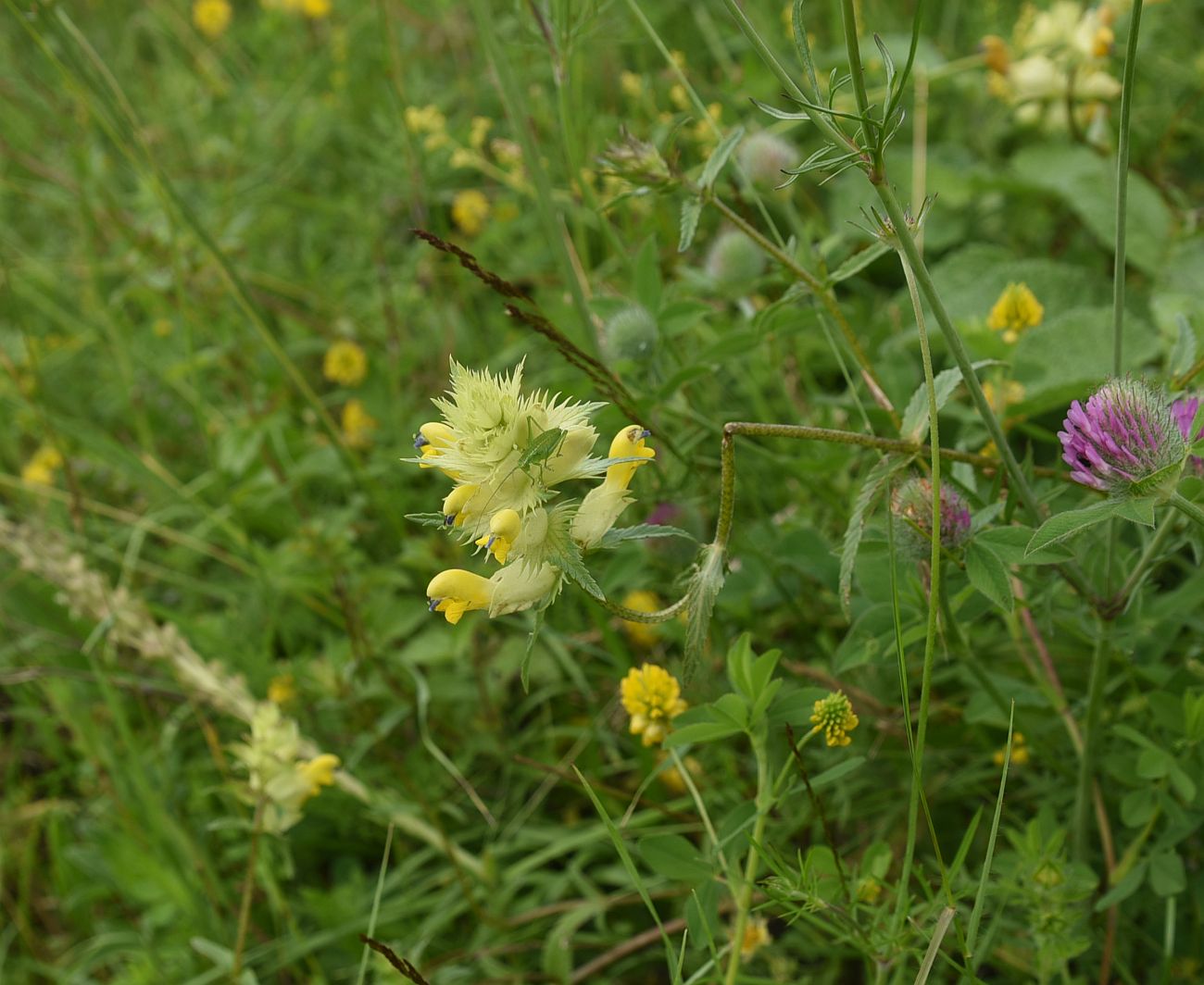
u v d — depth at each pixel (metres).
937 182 0.80
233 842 0.61
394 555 0.72
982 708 0.50
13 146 1.02
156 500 0.74
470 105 0.94
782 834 0.54
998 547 0.44
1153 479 0.40
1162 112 0.78
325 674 0.59
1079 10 0.75
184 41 1.11
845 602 0.43
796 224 0.60
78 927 0.61
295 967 0.56
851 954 0.52
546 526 0.41
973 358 0.54
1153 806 0.48
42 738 0.69
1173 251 0.72
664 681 0.50
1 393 0.78
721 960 0.52
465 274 0.80
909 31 0.91
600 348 0.55
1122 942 0.50
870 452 0.55
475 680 0.62
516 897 0.59
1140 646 0.52
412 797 0.58
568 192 0.73
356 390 0.78
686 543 0.54
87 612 0.59
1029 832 0.47
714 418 0.61
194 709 0.59
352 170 0.98
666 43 0.94
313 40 1.09
